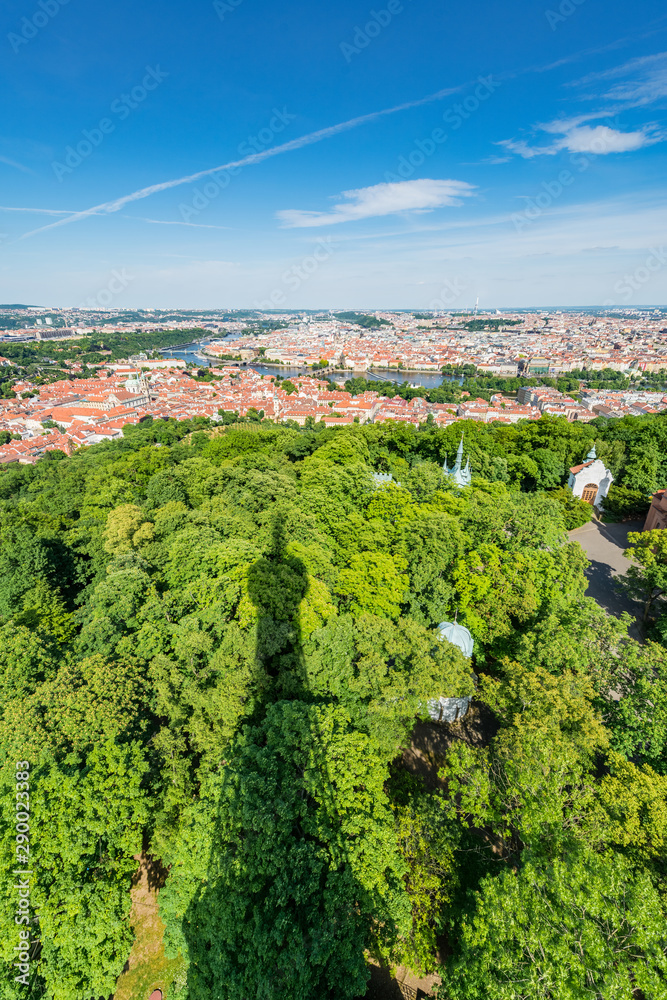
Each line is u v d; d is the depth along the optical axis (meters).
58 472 120.88
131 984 29.84
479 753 31.95
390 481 73.19
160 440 165.62
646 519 81.25
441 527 53.06
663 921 19.83
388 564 48.94
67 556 68.19
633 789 27.47
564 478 99.56
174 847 30.56
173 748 33.44
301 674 36.12
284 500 65.81
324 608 41.06
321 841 27.23
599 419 144.62
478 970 20.62
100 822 27.88
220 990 24.84
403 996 28.55
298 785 27.98
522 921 20.73
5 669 39.66
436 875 28.50
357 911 25.80
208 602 42.22
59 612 55.97
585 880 21.17
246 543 49.69
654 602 61.03
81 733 31.69
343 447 89.81
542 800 26.72
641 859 25.27
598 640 41.41
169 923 28.00
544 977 18.64
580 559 53.31
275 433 117.88
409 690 33.94
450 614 50.53
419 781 38.16
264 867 25.17
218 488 79.81
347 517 61.62
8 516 77.50
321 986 24.75
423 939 26.81
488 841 32.44
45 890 26.16
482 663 48.12
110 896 27.16
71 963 25.95
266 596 40.06
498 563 51.62
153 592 48.53
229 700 33.72
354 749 30.11
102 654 39.81
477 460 91.75
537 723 30.83
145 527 64.12
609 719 36.31
